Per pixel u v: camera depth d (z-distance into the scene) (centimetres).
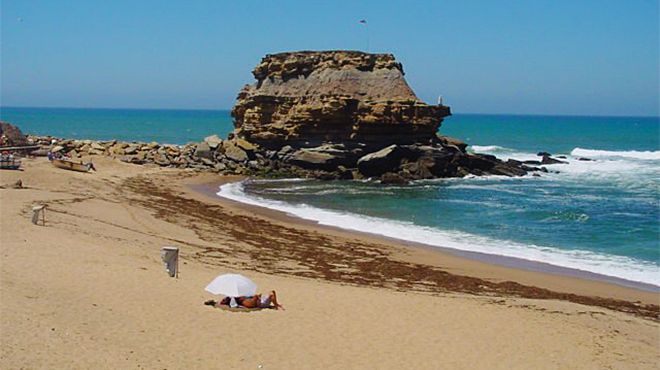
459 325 2038
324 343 1805
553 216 4388
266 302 2070
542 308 2308
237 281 2053
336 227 3978
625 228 4022
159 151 7262
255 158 6938
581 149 10375
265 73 7544
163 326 1803
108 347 1598
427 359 1739
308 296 2253
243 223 3953
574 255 3341
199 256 2855
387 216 4388
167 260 2319
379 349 1789
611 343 1962
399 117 6606
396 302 2252
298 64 7306
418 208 4719
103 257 2491
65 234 2842
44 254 2414
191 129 17150
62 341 1582
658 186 6072
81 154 6969
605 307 2481
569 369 1738
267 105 7162
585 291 2723
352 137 6600
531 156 9269
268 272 2698
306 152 6600
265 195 5300
